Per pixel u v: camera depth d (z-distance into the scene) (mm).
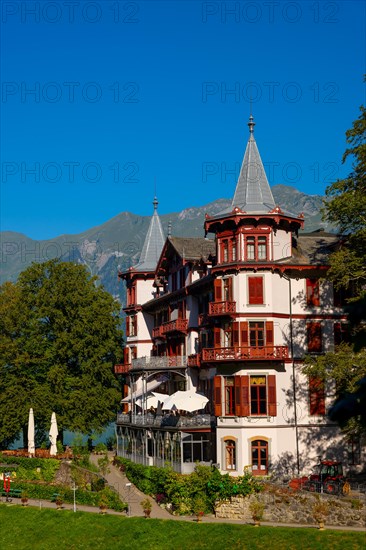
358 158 45781
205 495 45938
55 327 73938
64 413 71188
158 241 78375
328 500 40781
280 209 51469
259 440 49531
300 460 50219
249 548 38438
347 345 45656
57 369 71500
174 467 51625
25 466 62156
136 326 75062
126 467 58125
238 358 49531
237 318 50562
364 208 44281
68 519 47750
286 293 51688
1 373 72312
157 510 47719
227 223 51938
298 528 39531
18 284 76125
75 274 76312
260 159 55125
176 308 64125
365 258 45000
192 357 57062
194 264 60094
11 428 69750
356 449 51031
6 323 73938
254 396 50188
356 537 37031
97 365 73625
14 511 51188
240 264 50688
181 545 40656
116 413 74188
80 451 65000
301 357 51312
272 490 43312
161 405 58344
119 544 42688
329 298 52312
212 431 51719
